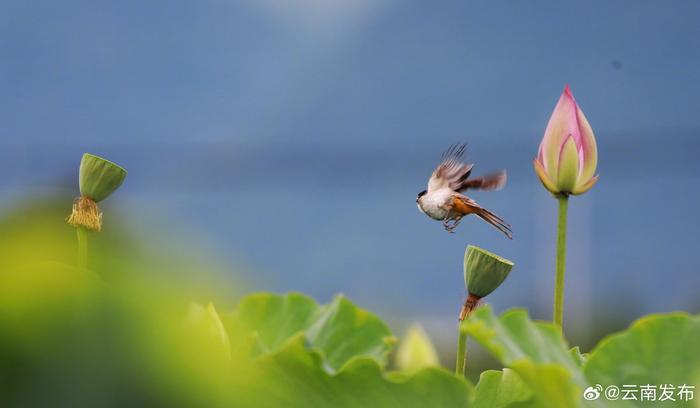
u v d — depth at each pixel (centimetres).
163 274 123
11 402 115
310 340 301
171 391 120
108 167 285
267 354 262
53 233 121
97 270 125
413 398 262
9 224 119
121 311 120
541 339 273
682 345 272
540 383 258
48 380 117
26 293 117
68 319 118
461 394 262
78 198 285
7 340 116
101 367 118
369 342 301
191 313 147
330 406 264
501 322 272
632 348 273
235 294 124
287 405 263
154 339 120
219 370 123
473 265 299
